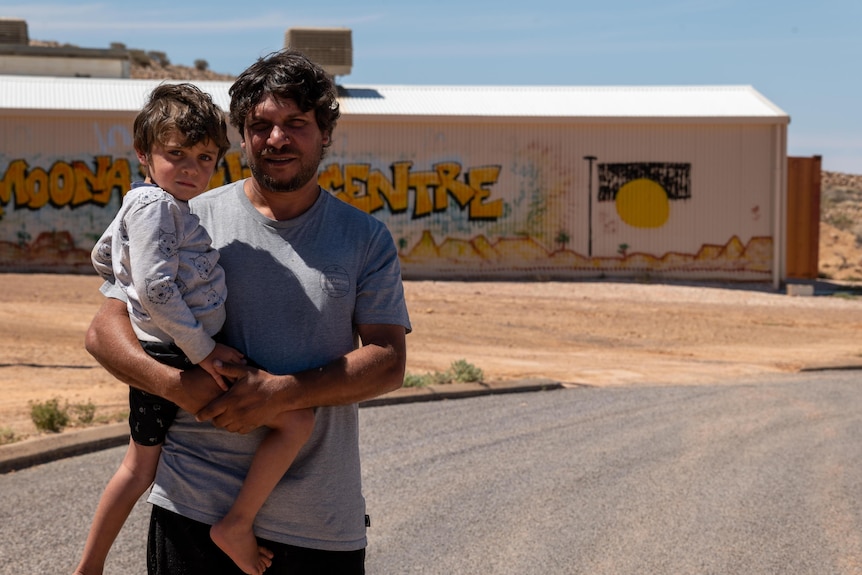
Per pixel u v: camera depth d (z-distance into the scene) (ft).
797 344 59.67
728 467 25.98
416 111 87.76
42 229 84.43
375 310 10.51
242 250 10.38
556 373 44.55
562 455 26.78
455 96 93.66
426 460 25.64
